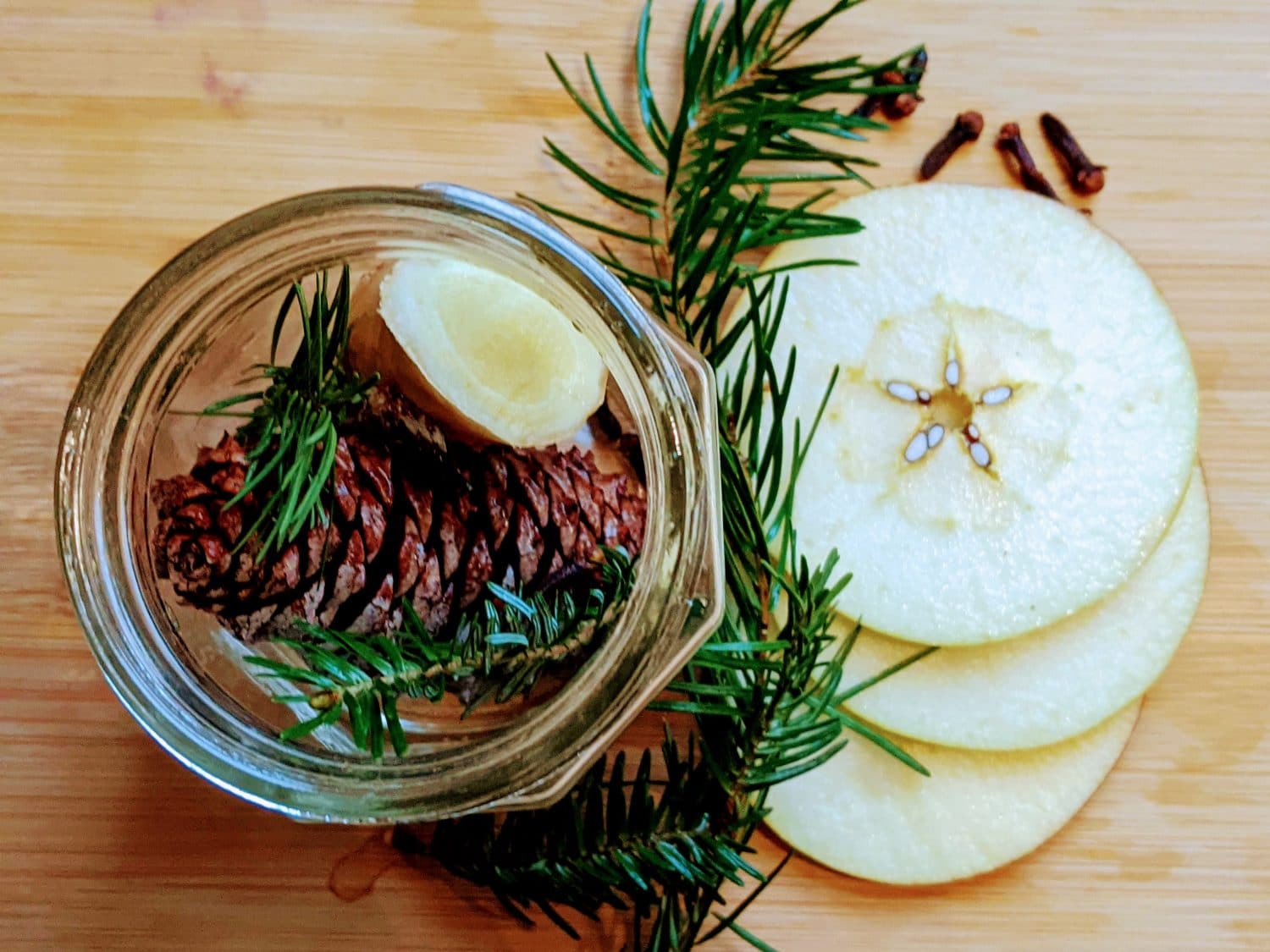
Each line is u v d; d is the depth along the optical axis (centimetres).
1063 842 21
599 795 18
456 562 15
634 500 16
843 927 21
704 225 19
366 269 16
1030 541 21
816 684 19
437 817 15
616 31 21
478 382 16
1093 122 22
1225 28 22
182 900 20
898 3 21
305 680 15
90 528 16
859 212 21
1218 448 22
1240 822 21
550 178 21
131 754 20
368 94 21
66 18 20
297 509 15
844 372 21
